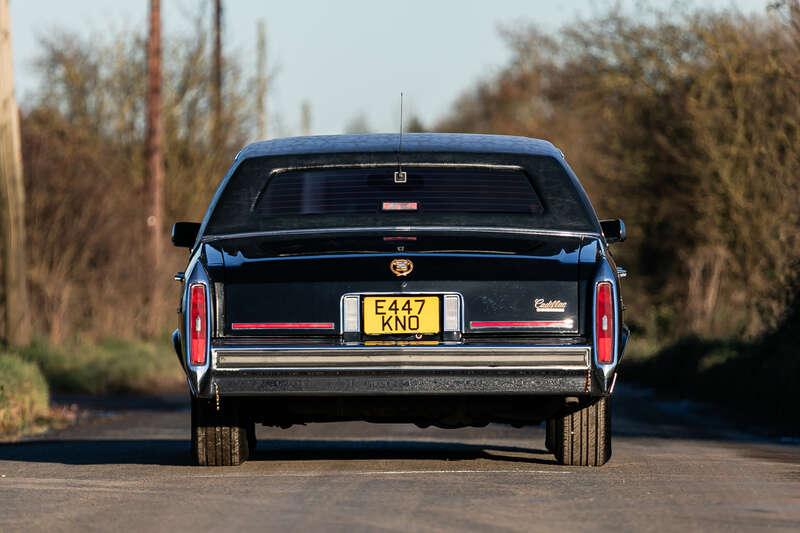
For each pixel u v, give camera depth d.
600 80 80.81
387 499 17.02
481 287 19.08
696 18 77.75
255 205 20.61
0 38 52.38
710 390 46.19
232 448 20.94
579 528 14.88
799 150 57.62
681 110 77.12
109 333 68.44
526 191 20.61
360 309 19.05
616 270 19.95
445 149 21.02
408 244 19.30
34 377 38.03
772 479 19.50
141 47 90.69
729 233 71.44
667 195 80.44
